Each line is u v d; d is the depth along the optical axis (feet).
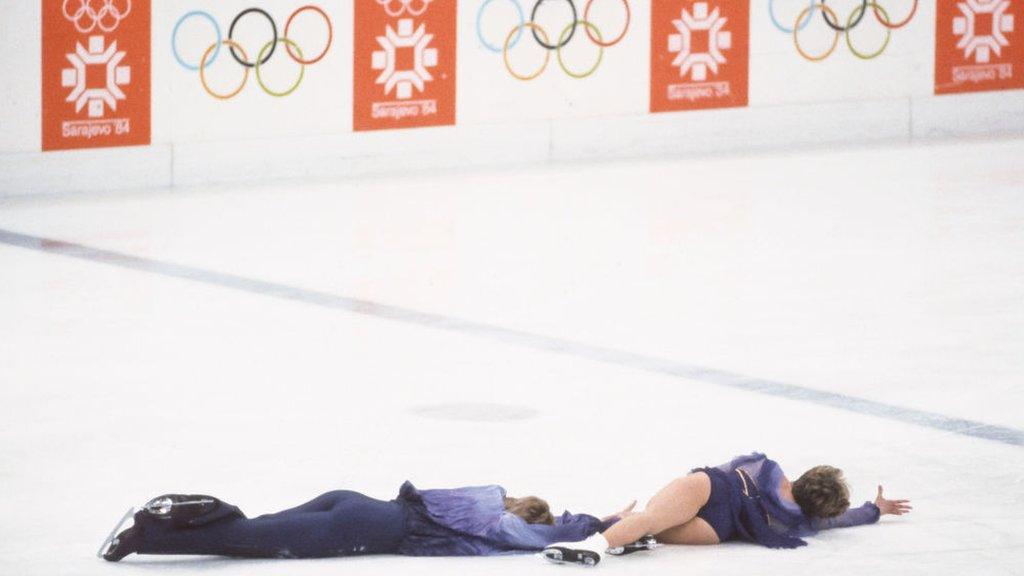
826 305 92.84
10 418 67.36
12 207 123.03
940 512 57.31
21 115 127.03
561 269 102.83
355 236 113.39
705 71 156.56
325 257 105.81
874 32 163.73
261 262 103.65
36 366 76.38
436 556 51.60
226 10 134.10
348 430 66.59
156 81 132.26
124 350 79.97
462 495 52.65
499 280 99.25
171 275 99.14
